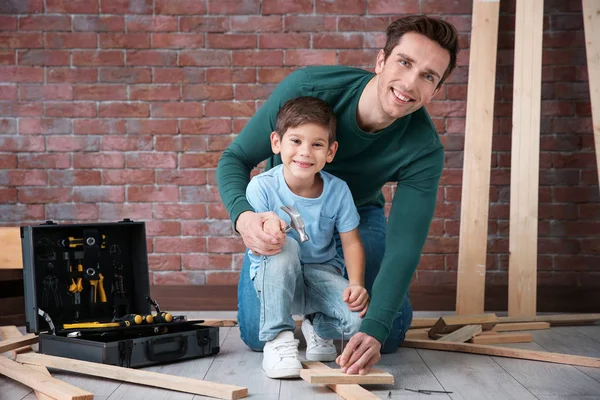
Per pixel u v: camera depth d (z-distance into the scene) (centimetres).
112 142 369
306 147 201
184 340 229
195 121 369
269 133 223
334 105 215
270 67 368
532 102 348
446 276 370
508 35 365
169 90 369
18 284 328
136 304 270
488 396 187
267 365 205
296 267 207
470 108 350
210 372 214
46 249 254
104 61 367
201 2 367
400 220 215
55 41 366
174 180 370
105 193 369
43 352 231
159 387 195
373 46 367
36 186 368
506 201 369
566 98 367
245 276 244
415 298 368
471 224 346
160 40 367
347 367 192
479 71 350
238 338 272
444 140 369
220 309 369
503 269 369
